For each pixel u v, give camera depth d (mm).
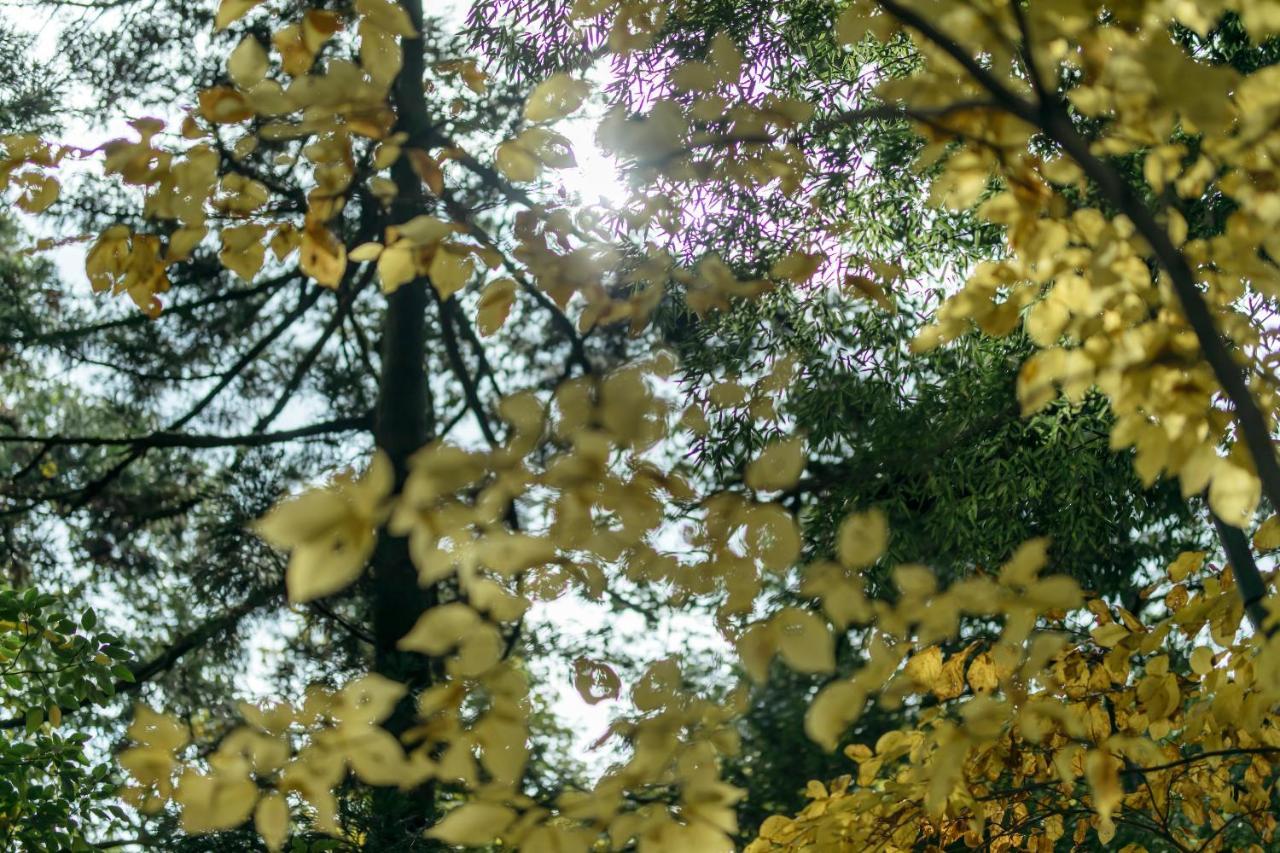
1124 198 1820
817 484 3844
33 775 5324
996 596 1821
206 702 10375
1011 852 3494
